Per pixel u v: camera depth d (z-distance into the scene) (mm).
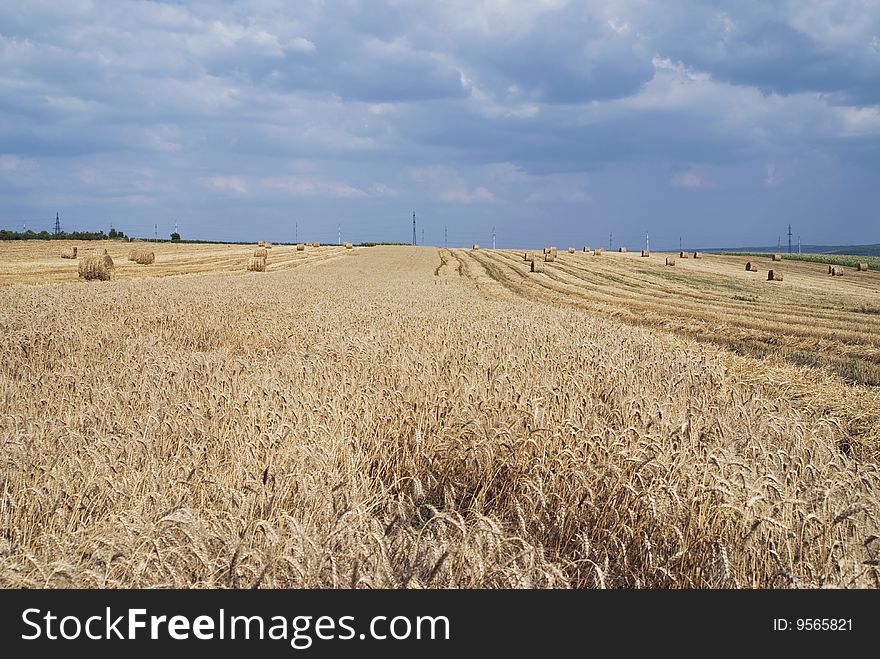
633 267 58531
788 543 4262
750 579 4406
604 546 4871
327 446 5680
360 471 5855
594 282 43438
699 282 44969
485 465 6043
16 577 3756
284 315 17500
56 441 5820
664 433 5984
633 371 9500
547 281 43969
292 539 3930
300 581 3748
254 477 5117
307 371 8570
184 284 30156
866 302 32500
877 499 5094
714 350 15281
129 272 44344
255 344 13891
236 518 4348
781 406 8805
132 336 13828
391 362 9008
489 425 6406
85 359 10789
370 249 90000
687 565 4680
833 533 4504
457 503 5926
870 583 4020
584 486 5109
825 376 12914
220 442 6062
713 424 6785
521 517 4938
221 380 8094
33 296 21750
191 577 3938
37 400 7680
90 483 4922
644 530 4922
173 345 12984
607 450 5594
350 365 9273
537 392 7527
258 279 36531
